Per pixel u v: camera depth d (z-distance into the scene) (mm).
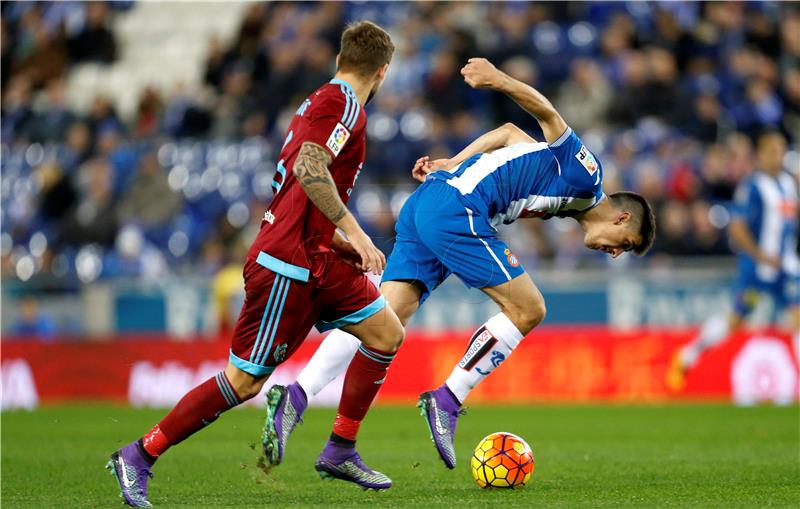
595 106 61062
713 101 60781
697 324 48562
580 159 22219
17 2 77688
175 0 82312
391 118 58031
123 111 76438
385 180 56562
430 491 20922
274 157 60688
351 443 20375
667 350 48688
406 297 23000
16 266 59969
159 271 57281
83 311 50219
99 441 33750
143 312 49906
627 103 60062
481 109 59875
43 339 50375
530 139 23438
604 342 49031
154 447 18562
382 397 49344
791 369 48469
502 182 22375
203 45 79750
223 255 55531
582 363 49125
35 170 66875
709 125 60031
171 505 18844
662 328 48719
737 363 48844
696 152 59156
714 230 52688
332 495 20531
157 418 42281
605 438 33625
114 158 63656
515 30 62531
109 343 49906
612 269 49969
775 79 64562
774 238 47469
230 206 59344
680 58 64312
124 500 18594
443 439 21938
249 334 18547
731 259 51219
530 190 22531
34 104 72750
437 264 23062
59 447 31859
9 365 50281
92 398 50031
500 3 66500
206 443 32688
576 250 52219
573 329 49156
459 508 18000
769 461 26531
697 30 66812
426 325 49406
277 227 18422
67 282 50250
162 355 49469
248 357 18547
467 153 23266
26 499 20453
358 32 18969
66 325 50344
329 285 18844
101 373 49969
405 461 27406
